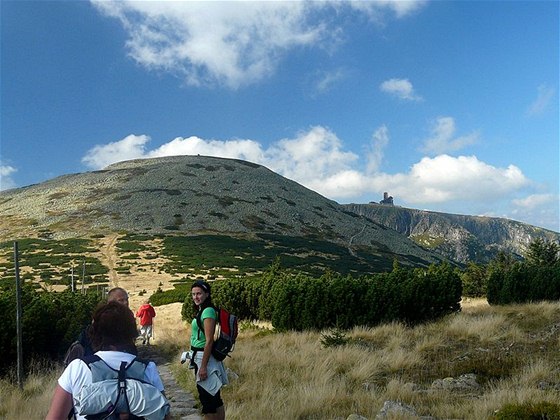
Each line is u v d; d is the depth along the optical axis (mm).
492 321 14898
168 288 49219
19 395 9648
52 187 126875
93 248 76062
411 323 17719
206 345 5645
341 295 17969
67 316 15570
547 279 19797
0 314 13023
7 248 75688
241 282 26219
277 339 16016
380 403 8031
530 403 6863
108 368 2893
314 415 7660
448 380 9641
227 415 7289
